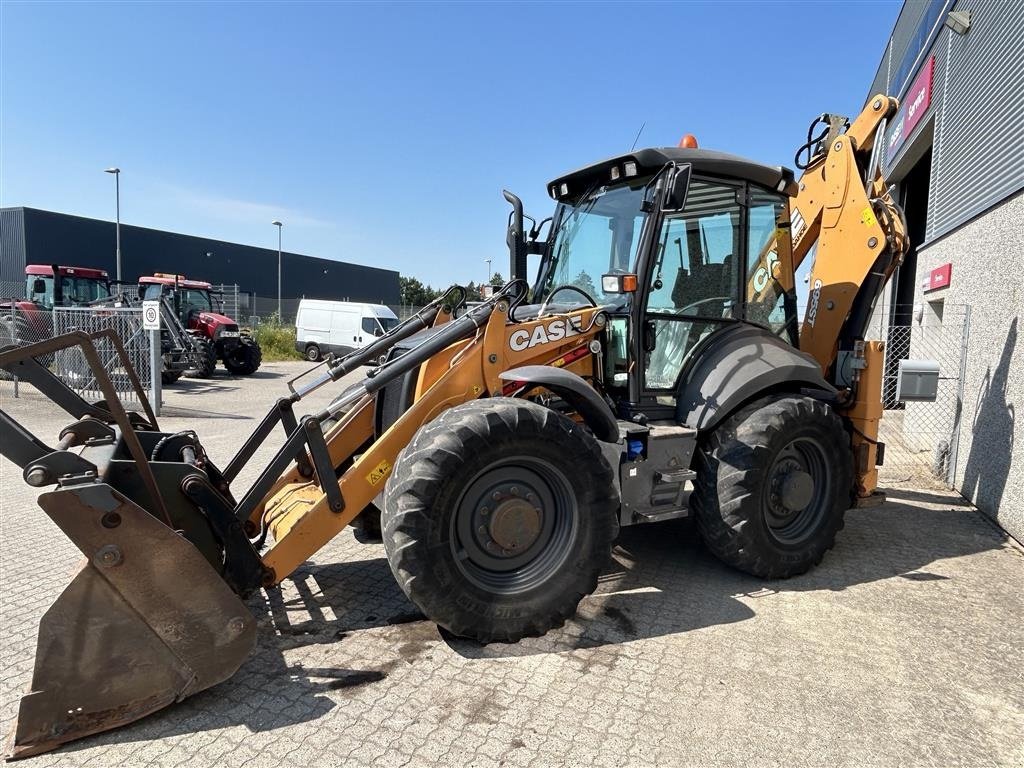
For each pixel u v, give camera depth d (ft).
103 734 8.21
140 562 8.21
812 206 16.90
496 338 11.57
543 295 15.01
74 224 107.45
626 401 13.01
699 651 10.37
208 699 8.95
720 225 13.75
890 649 10.50
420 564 9.59
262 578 9.89
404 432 10.85
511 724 8.49
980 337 19.04
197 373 57.88
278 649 10.31
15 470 21.83
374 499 11.44
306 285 157.38
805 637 10.85
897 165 36.22
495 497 10.41
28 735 7.83
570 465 10.52
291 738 8.17
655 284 12.96
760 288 14.80
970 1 22.02
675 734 8.34
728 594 12.50
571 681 9.49
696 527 13.19
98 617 8.07
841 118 16.60
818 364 14.67
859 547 15.20
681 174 11.53
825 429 13.39
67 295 51.75
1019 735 8.44
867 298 15.44
